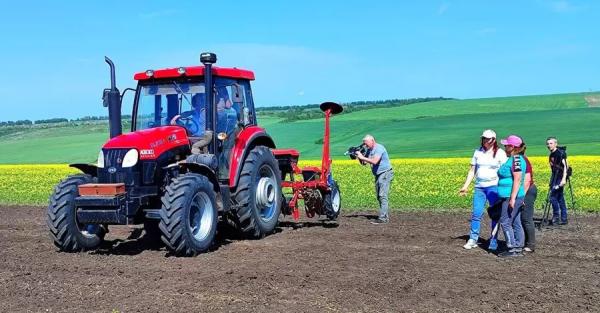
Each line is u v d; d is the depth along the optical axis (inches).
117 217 356.5
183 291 280.5
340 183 882.1
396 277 302.2
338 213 518.3
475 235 378.6
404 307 254.7
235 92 397.1
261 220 428.1
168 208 356.5
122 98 416.2
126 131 446.0
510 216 353.7
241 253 372.2
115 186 355.6
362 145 508.4
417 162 1363.2
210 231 378.9
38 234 473.4
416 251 370.3
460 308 253.4
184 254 362.9
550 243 395.9
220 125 413.4
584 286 286.8
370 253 364.5
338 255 358.9
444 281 295.6
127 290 285.7
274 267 327.0
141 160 370.9
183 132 403.5
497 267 326.3
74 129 3336.6
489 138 365.1
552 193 478.0
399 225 488.1
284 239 423.2
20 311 255.9
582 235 429.1
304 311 249.0
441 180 906.7
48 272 326.6
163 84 419.8
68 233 377.7
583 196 667.4
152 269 330.0
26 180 1117.7
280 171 479.5
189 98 411.8
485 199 372.8
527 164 363.6
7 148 2679.6
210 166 388.5
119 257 366.9
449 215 551.5
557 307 254.8
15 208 699.4
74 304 264.8
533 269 321.7
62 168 1533.0
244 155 422.9
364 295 271.6
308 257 354.0
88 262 352.5
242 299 266.4
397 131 2333.9
